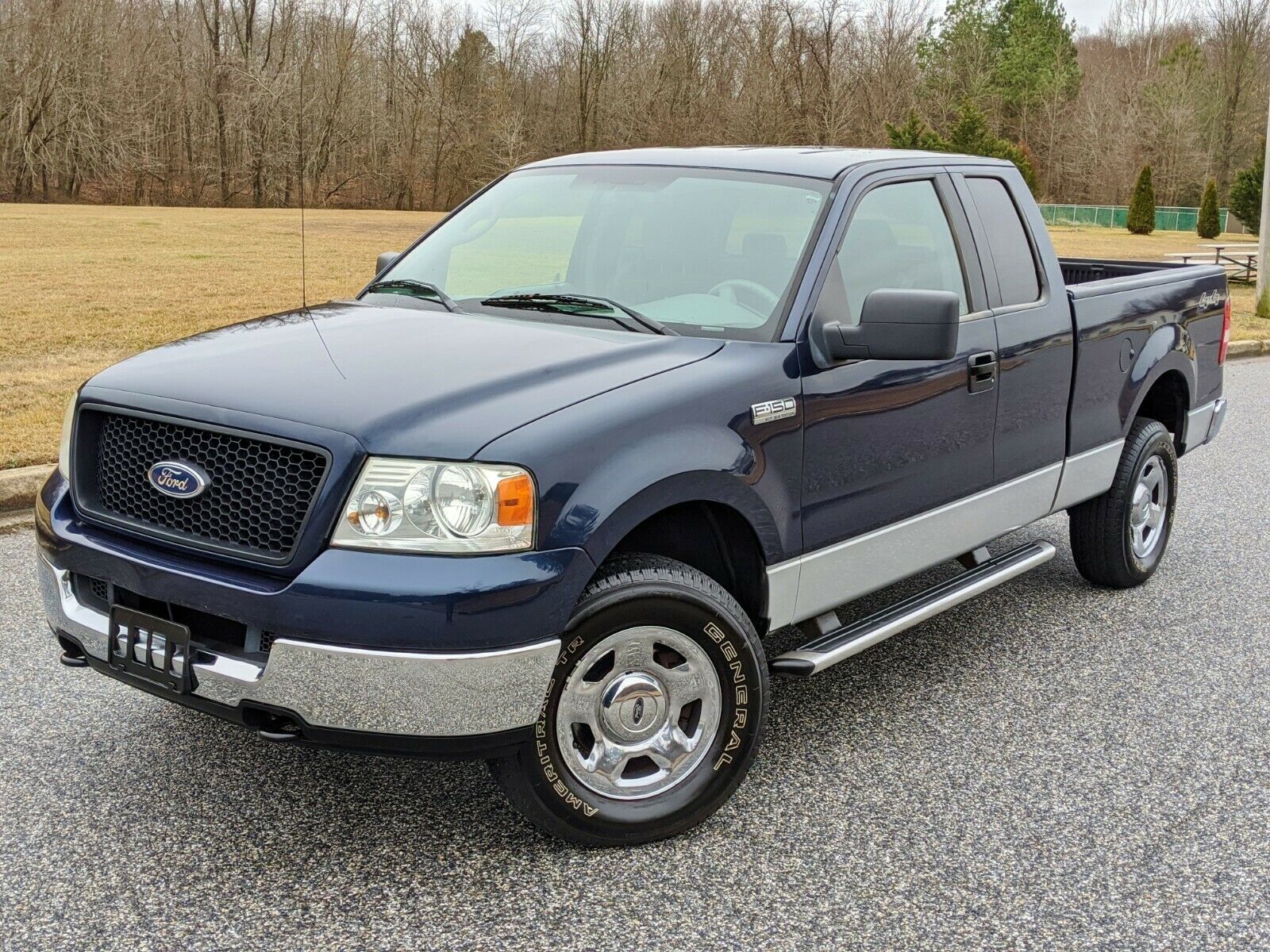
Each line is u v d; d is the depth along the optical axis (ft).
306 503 9.82
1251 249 91.40
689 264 13.17
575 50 270.46
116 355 37.93
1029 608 18.42
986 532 15.20
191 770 12.48
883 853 11.21
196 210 177.27
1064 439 16.49
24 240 93.35
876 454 12.96
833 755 13.26
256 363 11.29
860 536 13.01
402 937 9.72
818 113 262.88
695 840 11.36
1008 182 16.20
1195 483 26.63
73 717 13.71
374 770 12.54
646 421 10.59
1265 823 11.93
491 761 10.57
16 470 22.45
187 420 10.39
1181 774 12.96
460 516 9.61
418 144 243.81
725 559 12.10
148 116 232.53
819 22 266.36
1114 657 16.42
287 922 9.88
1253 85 284.00
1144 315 18.04
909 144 175.22
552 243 14.16
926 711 14.52
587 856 10.99
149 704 14.11
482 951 9.57
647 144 264.52
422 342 11.78
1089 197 282.36
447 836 11.27
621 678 10.82
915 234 14.21
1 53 221.87
